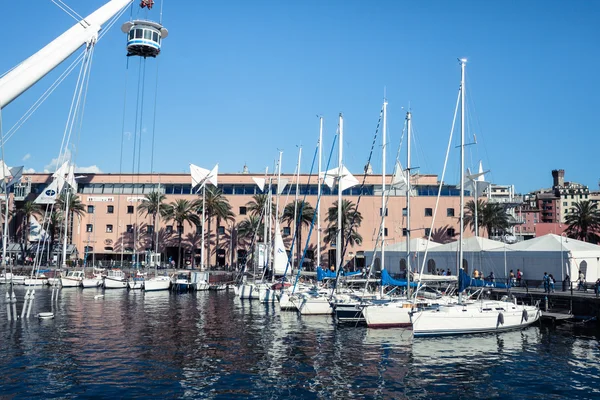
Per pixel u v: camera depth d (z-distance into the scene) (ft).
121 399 69.36
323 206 333.01
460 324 115.96
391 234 323.57
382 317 124.26
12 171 217.56
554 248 165.07
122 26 130.62
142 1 128.47
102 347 100.42
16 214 354.54
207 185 351.46
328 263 328.29
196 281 243.19
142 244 348.38
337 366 88.43
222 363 89.20
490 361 92.79
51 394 70.95
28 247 344.49
